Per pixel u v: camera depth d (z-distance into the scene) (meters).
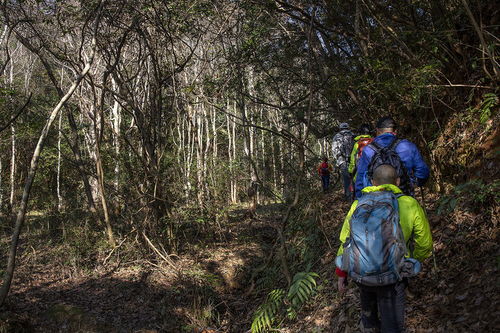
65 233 10.71
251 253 9.91
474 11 5.91
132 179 10.48
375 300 3.10
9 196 18.09
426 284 4.29
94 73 15.44
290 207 6.89
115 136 11.68
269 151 13.59
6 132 15.22
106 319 6.66
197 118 19.64
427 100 6.64
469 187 4.74
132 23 9.35
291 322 5.33
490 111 5.59
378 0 7.50
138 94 13.80
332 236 7.18
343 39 9.53
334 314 4.79
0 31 12.44
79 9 9.13
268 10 9.16
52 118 5.56
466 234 4.55
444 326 3.58
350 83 7.44
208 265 9.15
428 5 6.50
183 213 10.45
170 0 9.09
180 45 11.44
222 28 9.66
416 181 3.75
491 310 3.45
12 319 5.79
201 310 7.29
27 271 8.70
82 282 8.20
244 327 6.45
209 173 12.55
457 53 6.25
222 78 10.45
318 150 17.47
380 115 7.89
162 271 8.74
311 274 4.72
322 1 8.52
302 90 11.45
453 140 6.02
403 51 6.88
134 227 9.78
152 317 6.91
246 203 17.55
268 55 10.42
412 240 2.95
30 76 18.34
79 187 14.26
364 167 3.83
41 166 17.16
